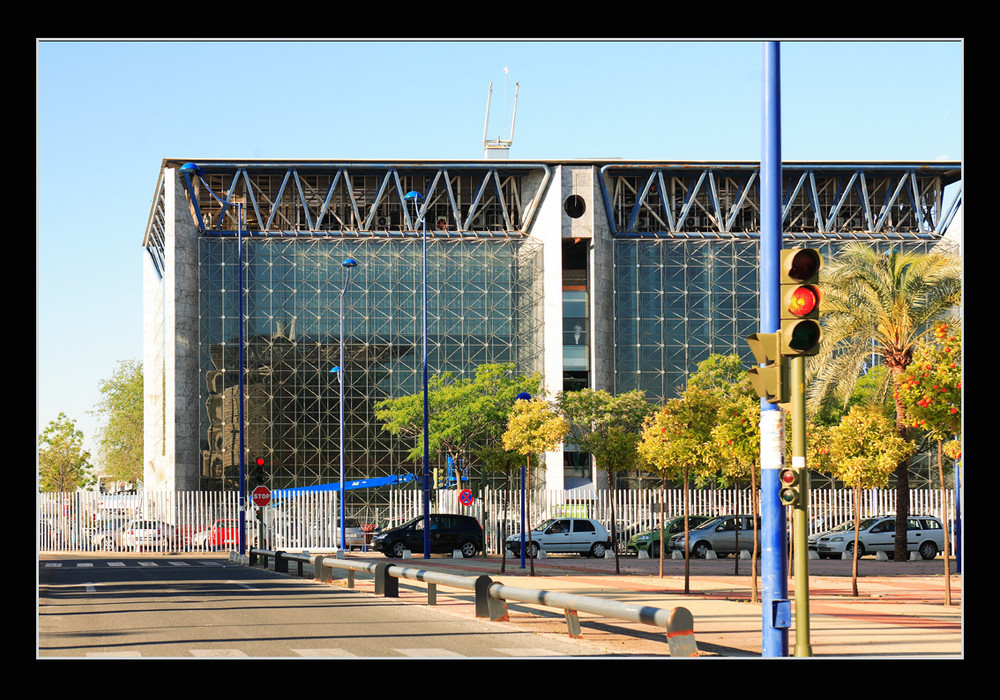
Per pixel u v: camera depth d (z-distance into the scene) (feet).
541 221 276.00
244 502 155.43
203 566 127.34
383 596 78.33
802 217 291.17
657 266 268.82
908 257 129.59
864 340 133.28
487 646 48.52
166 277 263.90
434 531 152.15
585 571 112.88
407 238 271.49
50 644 48.78
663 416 83.97
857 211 284.41
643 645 49.19
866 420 77.97
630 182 286.66
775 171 40.93
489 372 232.73
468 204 293.23
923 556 141.18
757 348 38.63
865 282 129.08
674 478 101.45
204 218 290.76
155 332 304.91
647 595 78.59
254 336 261.65
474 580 62.08
